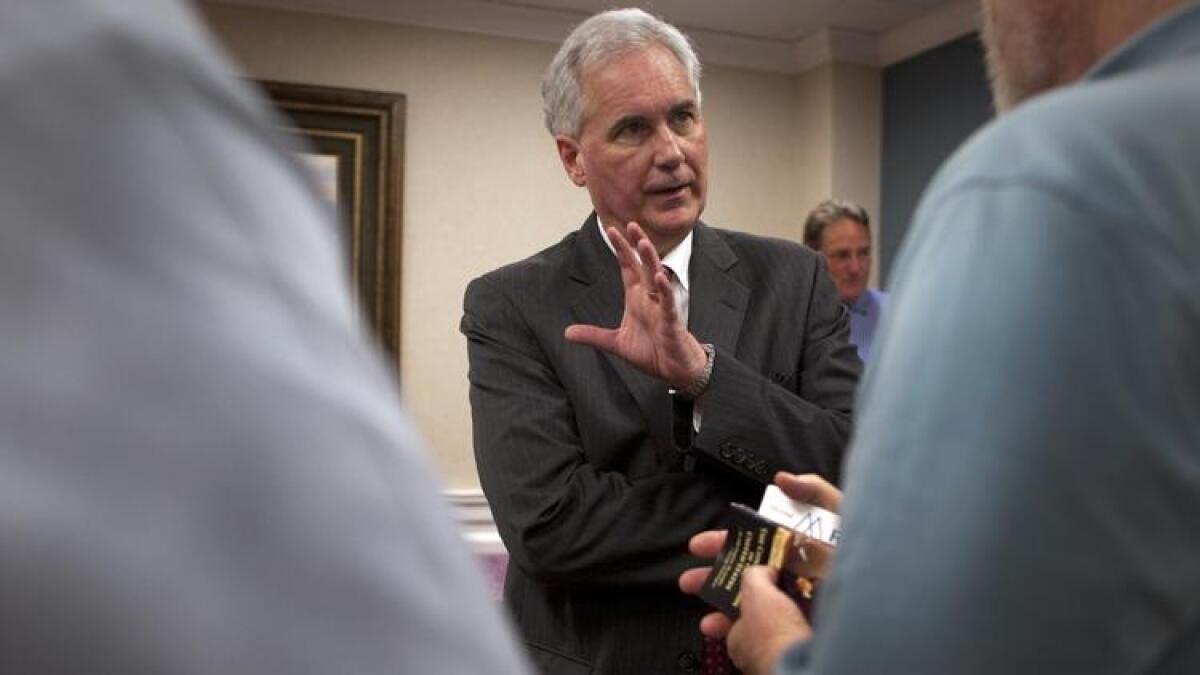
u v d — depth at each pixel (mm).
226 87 271
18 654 196
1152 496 415
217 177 252
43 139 227
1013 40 617
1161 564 415
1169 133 461
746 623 777
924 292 469
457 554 262
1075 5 579
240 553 218
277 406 232
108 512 207
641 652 1306
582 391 1401
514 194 4590
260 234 255
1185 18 519
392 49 4418
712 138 4992
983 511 413
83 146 231
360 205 4328
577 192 4680
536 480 1339
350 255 4312
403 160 4391
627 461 1382
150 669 203
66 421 210
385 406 266
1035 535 407
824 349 1453
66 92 233
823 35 4906
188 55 262
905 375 459
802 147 5168
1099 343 418
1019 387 419
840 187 4992
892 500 443
